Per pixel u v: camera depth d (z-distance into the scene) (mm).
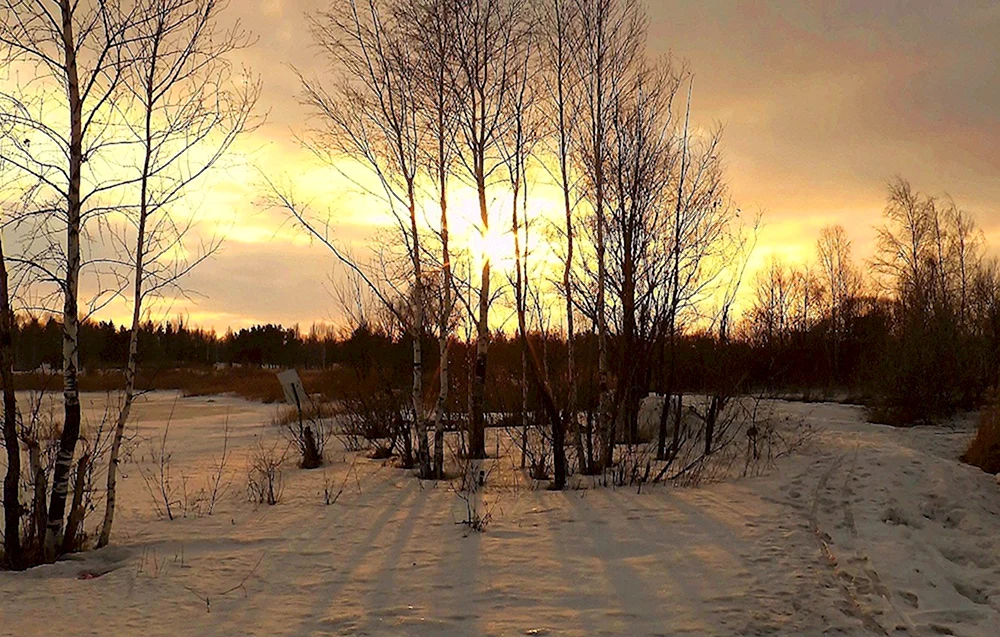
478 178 13562
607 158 14461
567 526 9539
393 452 17438
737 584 7281
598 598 6922
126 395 9062
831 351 38938
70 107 8203
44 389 9484
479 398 15727
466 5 13289
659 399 19156
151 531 9625
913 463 13969
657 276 14344
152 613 6633
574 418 13906
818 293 42594
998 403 17016
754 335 23672
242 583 7438
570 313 14234
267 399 37562
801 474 13133
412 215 13422
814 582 7344
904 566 7926
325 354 45781
